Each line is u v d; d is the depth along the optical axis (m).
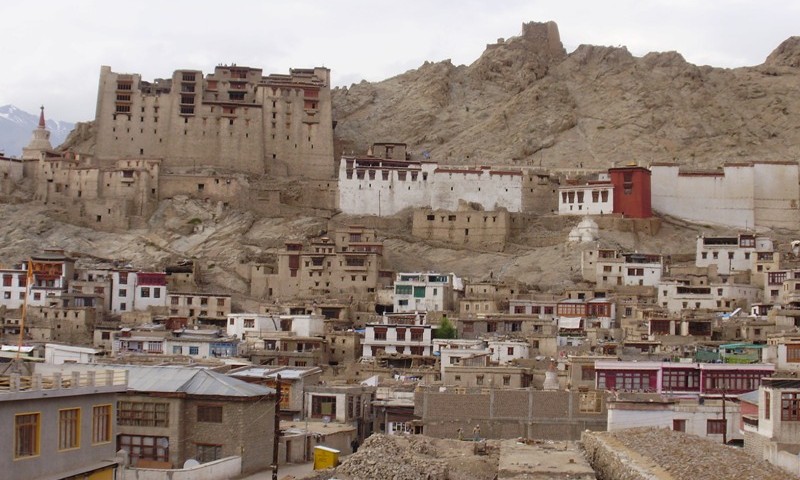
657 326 140.25
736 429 77.06
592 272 190.88
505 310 169.38
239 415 69.06
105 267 188.38
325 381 102.94
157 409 68.94
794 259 188.12
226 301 176.75
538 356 127.44
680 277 184.75
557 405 86.00
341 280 192.00
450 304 180.38
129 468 63.69
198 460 69.19
